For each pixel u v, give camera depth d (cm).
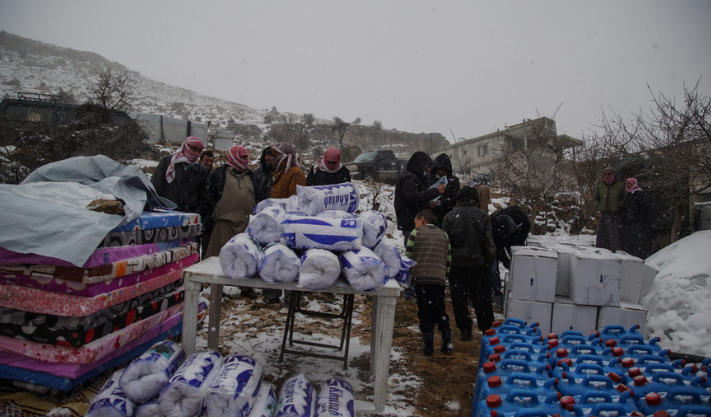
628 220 662
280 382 293
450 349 386
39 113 1320
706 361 220
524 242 574
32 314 229
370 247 284
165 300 303
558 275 445
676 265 485
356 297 553
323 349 363
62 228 221
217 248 445
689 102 600
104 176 304
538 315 416
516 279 421
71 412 224
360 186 1176
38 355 229
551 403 191
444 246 391
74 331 225
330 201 294
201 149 450
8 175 817
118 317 254
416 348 395
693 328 416
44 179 294
